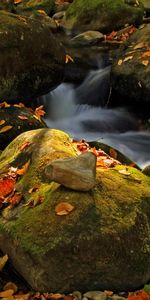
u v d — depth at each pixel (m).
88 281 1.51
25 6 5.17
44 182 1.76
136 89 3.21
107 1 4.50
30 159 1.92
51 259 1.47
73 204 1.58
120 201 1.63
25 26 2.96
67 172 1.61
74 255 1.48
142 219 1.61
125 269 1.52
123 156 2.54
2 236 1.65
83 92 3.58
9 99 2.95
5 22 2.89
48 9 5.18
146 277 1.57
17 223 1.62
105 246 1.50
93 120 3.35
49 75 3.13
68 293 1.51
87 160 1.65
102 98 3.54
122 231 1.54
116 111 3.43
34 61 2.99
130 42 3.79
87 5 4.55
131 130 3.28
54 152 1.88
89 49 4.04
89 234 1.50
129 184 1.75
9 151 2.11
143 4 4.94
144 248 1.56
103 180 1.71
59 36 4.54
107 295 1.51
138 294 1.53
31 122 2.74
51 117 3.39
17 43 2.88
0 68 2.81
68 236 1.49
